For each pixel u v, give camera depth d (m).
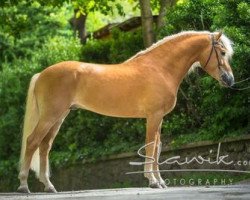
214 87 15.66
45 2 22.00
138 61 12.04
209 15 16.44
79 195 9.88
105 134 20.42
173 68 11.97
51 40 31.17
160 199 8.27
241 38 14.68
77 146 21.09
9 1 21.64
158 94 11.69
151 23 18.92
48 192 11.94
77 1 22.55
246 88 14.67
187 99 17.73
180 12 16.83
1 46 30.78
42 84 11.96
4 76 25.64
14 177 23.66
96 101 11.89
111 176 19.27
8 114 24.50
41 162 12.13
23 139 12.04
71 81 11.86
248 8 14.68
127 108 11.84
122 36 20.38
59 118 11.89
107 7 22.38
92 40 22.64
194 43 12.07
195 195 8.77
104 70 11.98
